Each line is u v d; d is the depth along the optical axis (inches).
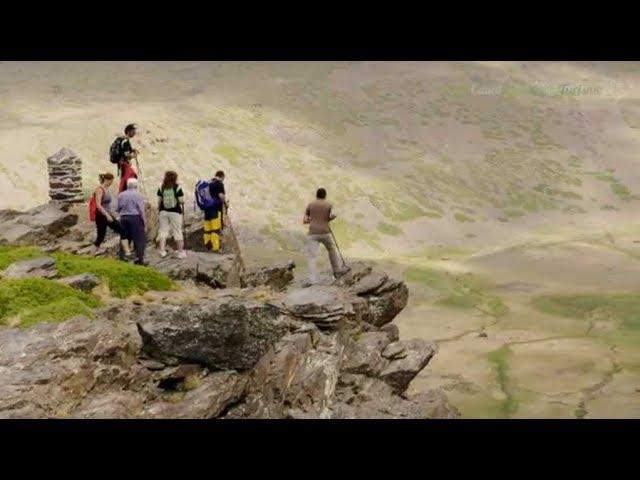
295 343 538.3
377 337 626.5
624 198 3307.1
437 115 3791.8
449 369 1675.7
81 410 422.3
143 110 3230.8
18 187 2428.6
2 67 3725.4
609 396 1499.8
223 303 499.8
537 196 3238.2
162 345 481.7
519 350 1800.0
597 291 2271.2
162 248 764.6
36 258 629.3
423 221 2878.9
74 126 2876.5
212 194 852.0
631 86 4325.8
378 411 543.2
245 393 498.3
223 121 3321.9
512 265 2544.3
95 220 799.1
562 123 3853.3
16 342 446.9
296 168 3063.5
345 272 733.3
